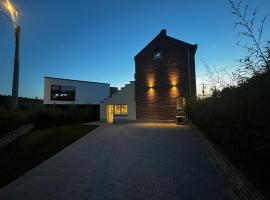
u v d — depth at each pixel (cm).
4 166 584
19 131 1042
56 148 788
